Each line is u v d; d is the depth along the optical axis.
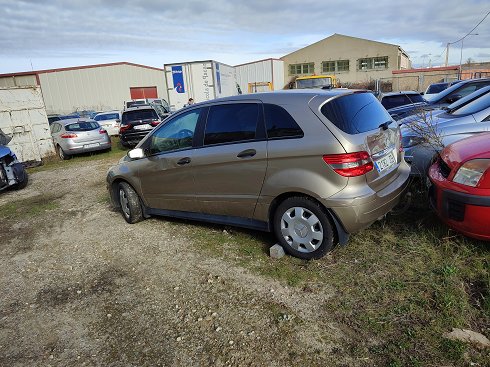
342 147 3.18
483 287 2.91
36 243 4.99
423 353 2.35
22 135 12.20
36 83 35.62
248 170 3.73
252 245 4.10
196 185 4.28
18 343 2.91
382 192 3.42
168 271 3.77
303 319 2.81
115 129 19.09
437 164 3.79
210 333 2.78
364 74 44.53
